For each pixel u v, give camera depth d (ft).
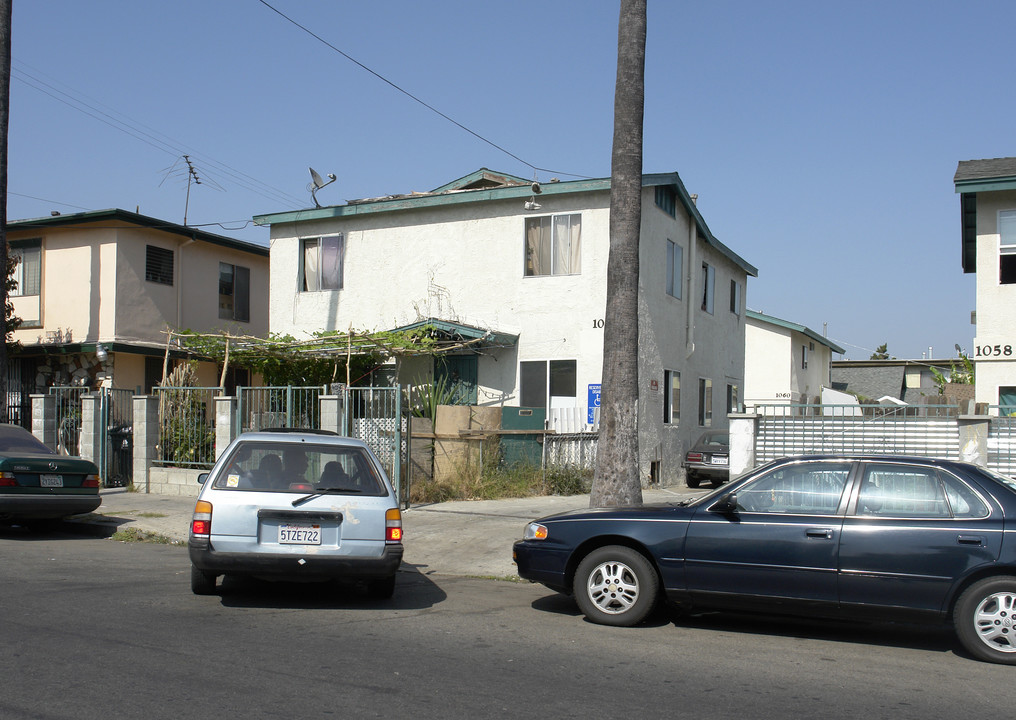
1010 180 54.95
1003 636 21.58
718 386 84.07
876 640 24.30
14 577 29.63
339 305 70.69
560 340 62.85
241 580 30.42
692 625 25.52
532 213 64.39
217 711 16.21
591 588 25.14
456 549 37.70
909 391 152.25
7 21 50.29
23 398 73.31
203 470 52.49
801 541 23.26
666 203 69.46
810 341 133.80
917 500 23.04
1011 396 56.03
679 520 24.66
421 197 67.05
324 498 25.31
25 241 73.77
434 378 66.28
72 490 41.11
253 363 64.59
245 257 84.69
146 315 72.69
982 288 57.00
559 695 18.06
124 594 27.07
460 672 19.51
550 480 54.34
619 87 36.76
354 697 17.37
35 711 15.84
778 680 19.81
